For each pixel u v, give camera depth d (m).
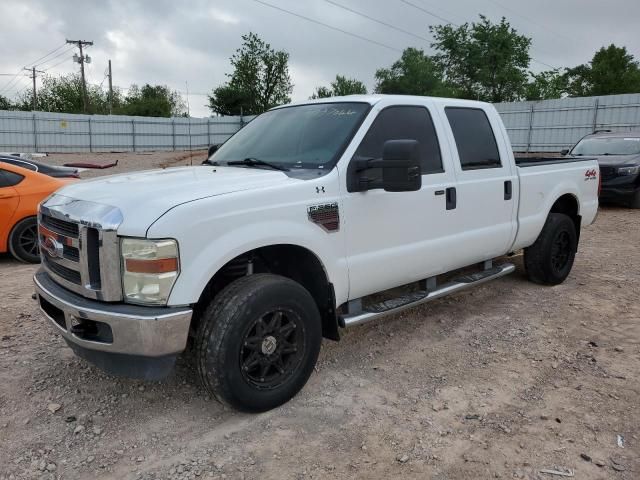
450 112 4.84
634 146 12.93
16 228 7.47
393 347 4.53
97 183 3.71
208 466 2.98
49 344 4.49
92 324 3.22
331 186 3.73
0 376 3.93
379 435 3.26
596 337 4.75
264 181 3.54
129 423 3.39
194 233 3.06
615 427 3.34
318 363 4.22
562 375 4.03
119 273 3.06
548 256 5.95
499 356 4.36
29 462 3.00
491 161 5.14
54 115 40.94
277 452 3.10
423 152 4.48
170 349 3.04
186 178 3.64
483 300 5.70
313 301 3.62
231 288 3.32
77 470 2.95
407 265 4.32
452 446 3.15
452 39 50.62
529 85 52.81
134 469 2.96
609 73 51.50
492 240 5.14
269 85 58.34
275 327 3.43
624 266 7.17
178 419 3.44
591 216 6.61
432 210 4.46
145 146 44.31
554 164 5.95
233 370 3.22
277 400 3.48
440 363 4.24
